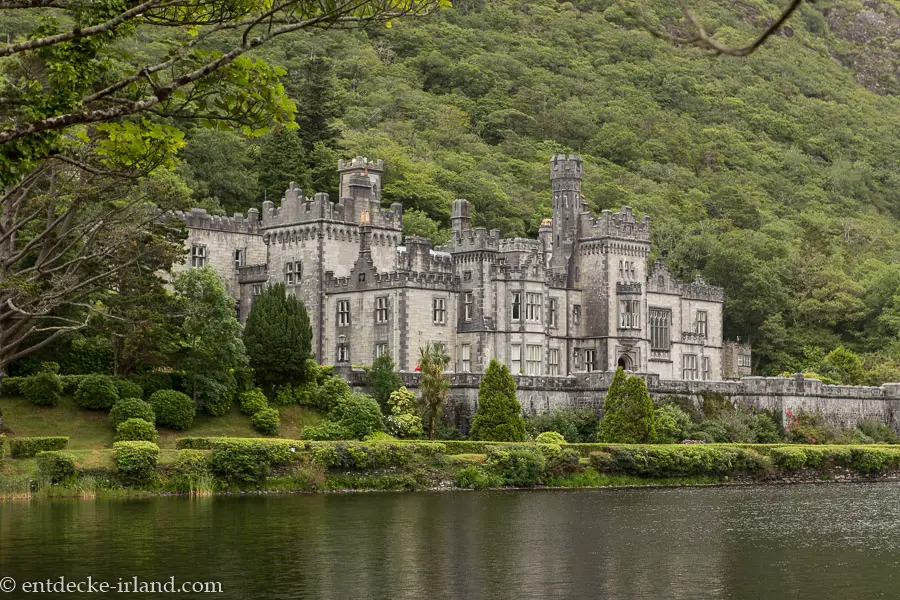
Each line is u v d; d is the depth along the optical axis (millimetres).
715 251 174000
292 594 51406
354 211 122312
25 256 89312
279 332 101875
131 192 81688
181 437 92500
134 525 68188
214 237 127062
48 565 55750
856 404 130250
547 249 137000
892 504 90062
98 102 39250
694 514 81938
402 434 102062
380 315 117062
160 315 88000
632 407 107688
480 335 118938
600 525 74812
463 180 198875
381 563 59125
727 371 156875
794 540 70562
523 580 56188
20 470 81625
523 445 99438
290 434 98188
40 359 97938
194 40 33719
